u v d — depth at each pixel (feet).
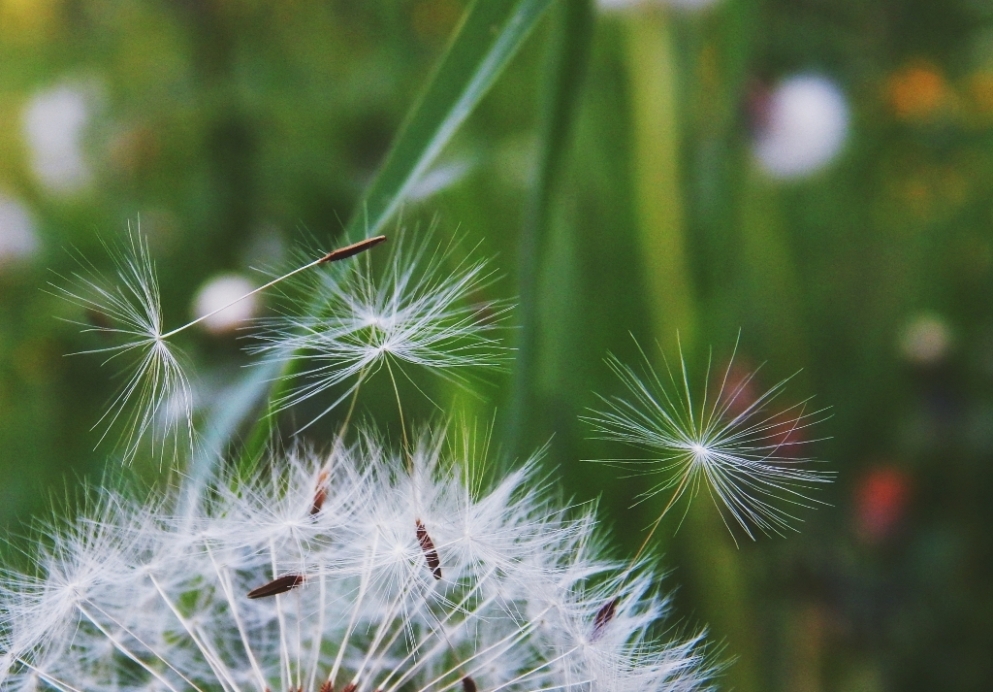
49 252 0.84
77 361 0.74
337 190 0.89
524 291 0.54
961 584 0.66
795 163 0.79
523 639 0.51
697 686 0.49
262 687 0.49
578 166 0.69
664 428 0.49
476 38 0.51
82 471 0.67
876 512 0.67
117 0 1.11
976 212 0.92
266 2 1.04
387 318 0.48
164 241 0.83
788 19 1.05
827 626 0.65
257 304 0.59
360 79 0.99
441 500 0.50
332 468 0.51
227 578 0.50
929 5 1.08
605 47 0.70
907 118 1.04
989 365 0.72
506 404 0.57
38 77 1.15
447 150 0.67
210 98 0.95
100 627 0.50
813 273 0.87
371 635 0.53
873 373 0.74
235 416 0.52
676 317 0.67
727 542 0.64
